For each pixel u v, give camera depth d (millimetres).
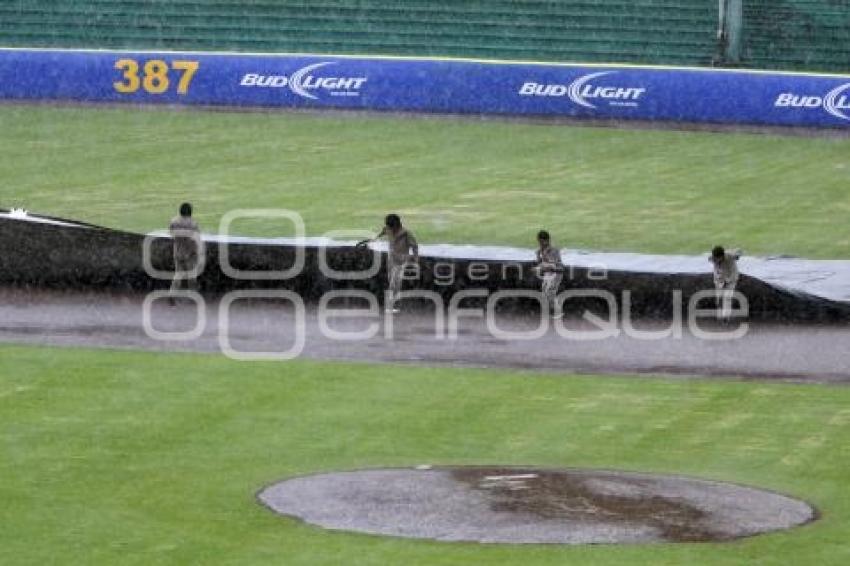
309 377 76125
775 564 52375
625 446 65688
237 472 61375
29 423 67125
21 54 172000
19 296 93562
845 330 89125
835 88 160000
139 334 84562
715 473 62375
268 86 169125
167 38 185250
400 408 70938
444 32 184875
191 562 51625
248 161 140750
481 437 66688
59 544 53156
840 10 188375
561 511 57312
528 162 143125
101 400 71000
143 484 59656
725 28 179750
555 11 185750
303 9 186250
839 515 57531
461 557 52531
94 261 95438
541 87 165375
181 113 168000
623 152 149625
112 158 141125
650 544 54031
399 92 167375
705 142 156125
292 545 53375
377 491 59312
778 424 69250
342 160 142000
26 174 132625
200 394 72438
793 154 149625
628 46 183875
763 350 83812
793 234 113938
